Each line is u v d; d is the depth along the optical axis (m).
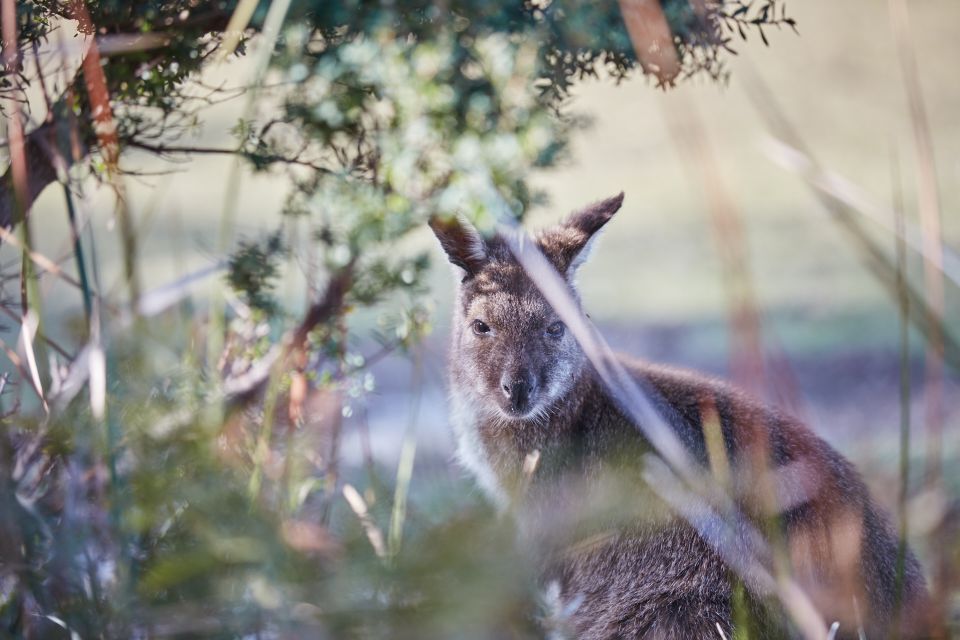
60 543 6.04
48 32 7.86
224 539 5.31
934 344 6.91
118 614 5.61
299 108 7.90
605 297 19.81
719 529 8.18
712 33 7.91
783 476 8.50
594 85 31.67
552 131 8.36
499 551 4.98
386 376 16.38
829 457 8.88
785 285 19.55
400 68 7.70
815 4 38.66
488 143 7.90
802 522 8.38
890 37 34.91
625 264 21.39
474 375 9.64
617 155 27.11
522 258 7.66
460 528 5.10
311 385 8.72
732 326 7.29
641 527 8.66
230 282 8.50
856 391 15.22
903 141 26.41
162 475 5.75
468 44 7.80
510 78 7.84
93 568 6.03
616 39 7.76
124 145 7.89
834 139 26.92
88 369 6.74
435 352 12.98
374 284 8.61
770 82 31.64
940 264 6.98
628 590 8.69
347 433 11.57
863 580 8.13
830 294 19.05
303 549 5.59
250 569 5.36
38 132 7.49
